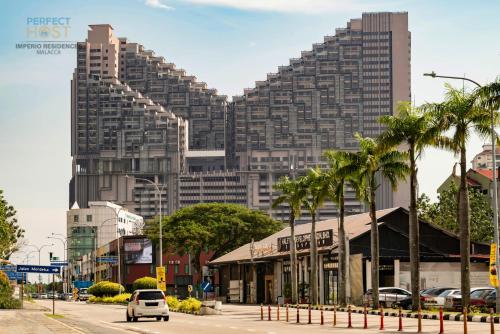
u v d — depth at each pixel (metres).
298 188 81.31
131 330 44.22
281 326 45.41
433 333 35.16
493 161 46.91
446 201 102.25
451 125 49.72
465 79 48.59
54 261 141.25
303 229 107.62
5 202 110.38
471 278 80.62
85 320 61.00
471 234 97.62
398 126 54.12
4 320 62.16
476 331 36.09
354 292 76.06
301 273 91.75
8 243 122.12
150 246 175.88
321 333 37.69
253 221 141.75
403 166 60.97
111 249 191.38
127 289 175.75
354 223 90.50
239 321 53.72
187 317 62.75
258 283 108.25
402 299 65.31
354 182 65.31
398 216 84.06
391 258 79.00
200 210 142.62
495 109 48.31
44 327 49.28
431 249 83.19
